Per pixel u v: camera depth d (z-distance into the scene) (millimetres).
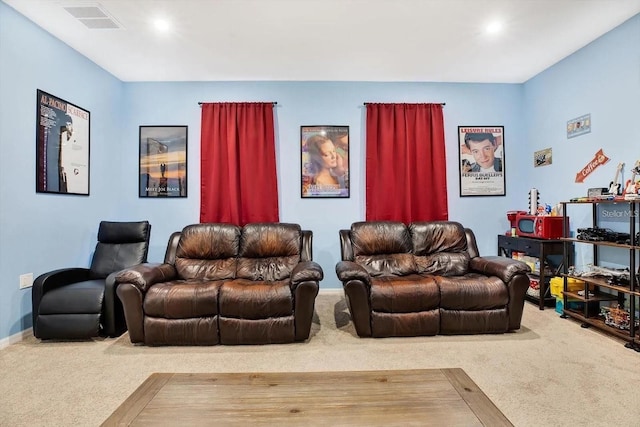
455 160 4070
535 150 3902
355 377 1432
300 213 3990
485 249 4082
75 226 3207
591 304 3014
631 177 2764
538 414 1660
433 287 2676
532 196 3699
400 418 1146
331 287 4023
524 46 3180
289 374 1463
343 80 3969
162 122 3938
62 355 2355
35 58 2752
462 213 4082
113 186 3775
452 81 4031
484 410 1188
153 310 2502
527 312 3215
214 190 3834
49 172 2896
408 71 3729
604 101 2998
